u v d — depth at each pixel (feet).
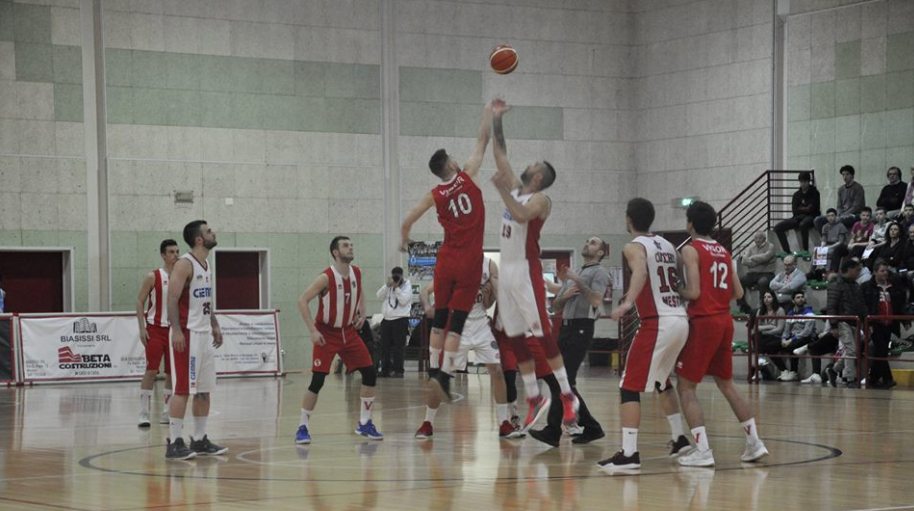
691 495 27.73
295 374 88.84
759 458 34.35
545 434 39.17
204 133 92.48
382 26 98.32
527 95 102.53
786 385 69.87
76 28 88.43
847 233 80.43
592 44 104.42
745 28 97.19
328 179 96.27
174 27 91.56
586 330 41.93
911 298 71.00
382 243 98.12
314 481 31.04
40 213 87.20
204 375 37.35
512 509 25.93
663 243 32.83
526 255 36.76
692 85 101.04
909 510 25.14
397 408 56.13
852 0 90.48
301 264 95.40
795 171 89.20
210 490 29.43
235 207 93.35
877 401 57.31
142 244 90.27
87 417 53.52
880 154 89.04
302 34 95.71
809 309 73.82
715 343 32.96
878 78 89.10
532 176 36.52
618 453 32.76
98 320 80.12
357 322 41.75
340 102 96.84
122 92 89.92
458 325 38.19
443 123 100.07
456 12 100.42
